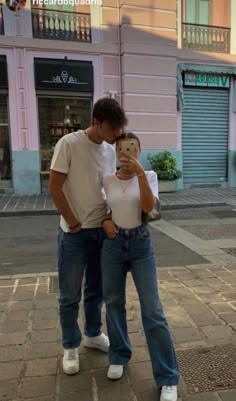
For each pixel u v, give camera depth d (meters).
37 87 12.23
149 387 2.62
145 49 12.88
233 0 14.09
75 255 2.72
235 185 14.92
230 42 14.32
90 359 2.96
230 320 3.54
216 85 14.19
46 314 3.70
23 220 9.17
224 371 2.79
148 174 2.60
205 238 7.17
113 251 2.58
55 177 2.59
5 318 3.62
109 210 2.73
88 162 2.63
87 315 3.04
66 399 2.50
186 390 2.58
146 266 2.55
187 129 14.14
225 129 14.66
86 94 12.80
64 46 12.32
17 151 12.37
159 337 2.51
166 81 13.27
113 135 2.52
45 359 2.95
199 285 4.42
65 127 12.87
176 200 11.52
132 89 12.91
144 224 2.58
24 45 11.95
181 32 13.73
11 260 5.84
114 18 12.78
